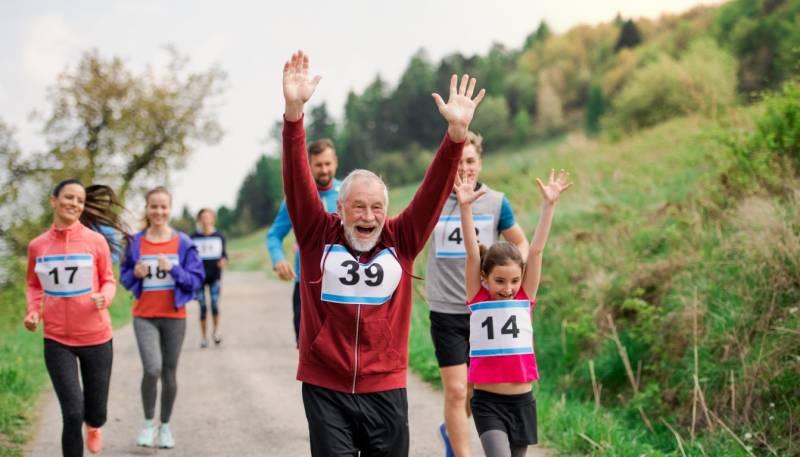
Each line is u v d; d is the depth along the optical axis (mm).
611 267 10523
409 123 121562
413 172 109750
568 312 10406
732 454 6160
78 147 22625
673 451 6598
